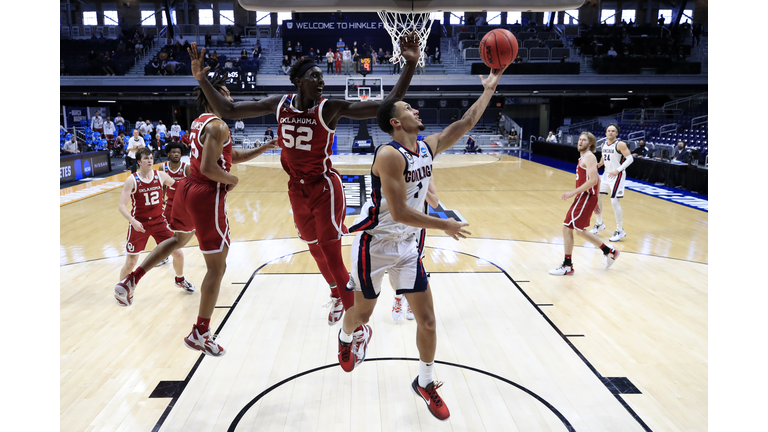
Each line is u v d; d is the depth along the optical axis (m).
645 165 13.09
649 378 3.30
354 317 2.94
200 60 3.11
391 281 2.81
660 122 20.77
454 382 3.25
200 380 3.27
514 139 24.64
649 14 27.52
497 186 11.95
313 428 2.76
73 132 16.48
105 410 2.92
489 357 3.60
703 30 25.31
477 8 4.03
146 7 27.14
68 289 5.02
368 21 24.19
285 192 11.16
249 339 3.89
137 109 25.00
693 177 11.20
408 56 3.06
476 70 21.98
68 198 10.45
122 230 7.62
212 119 3.02
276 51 24.66
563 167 16.34
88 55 22.42
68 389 3.15
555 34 24.77
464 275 5.43
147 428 2.76
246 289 5.00
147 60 23.20
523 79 21.92
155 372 3.37
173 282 5.25
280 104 3.11
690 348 3.74
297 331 4.04
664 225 7.90
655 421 2.83
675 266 5.79
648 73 21.88
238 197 10.49
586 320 4.25
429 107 26.03
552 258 6.10
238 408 2.96
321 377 3.32
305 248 6.52
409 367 3.45
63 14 26.27
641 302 4.67
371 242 2.78
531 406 2.98
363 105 3.04
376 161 2.56
